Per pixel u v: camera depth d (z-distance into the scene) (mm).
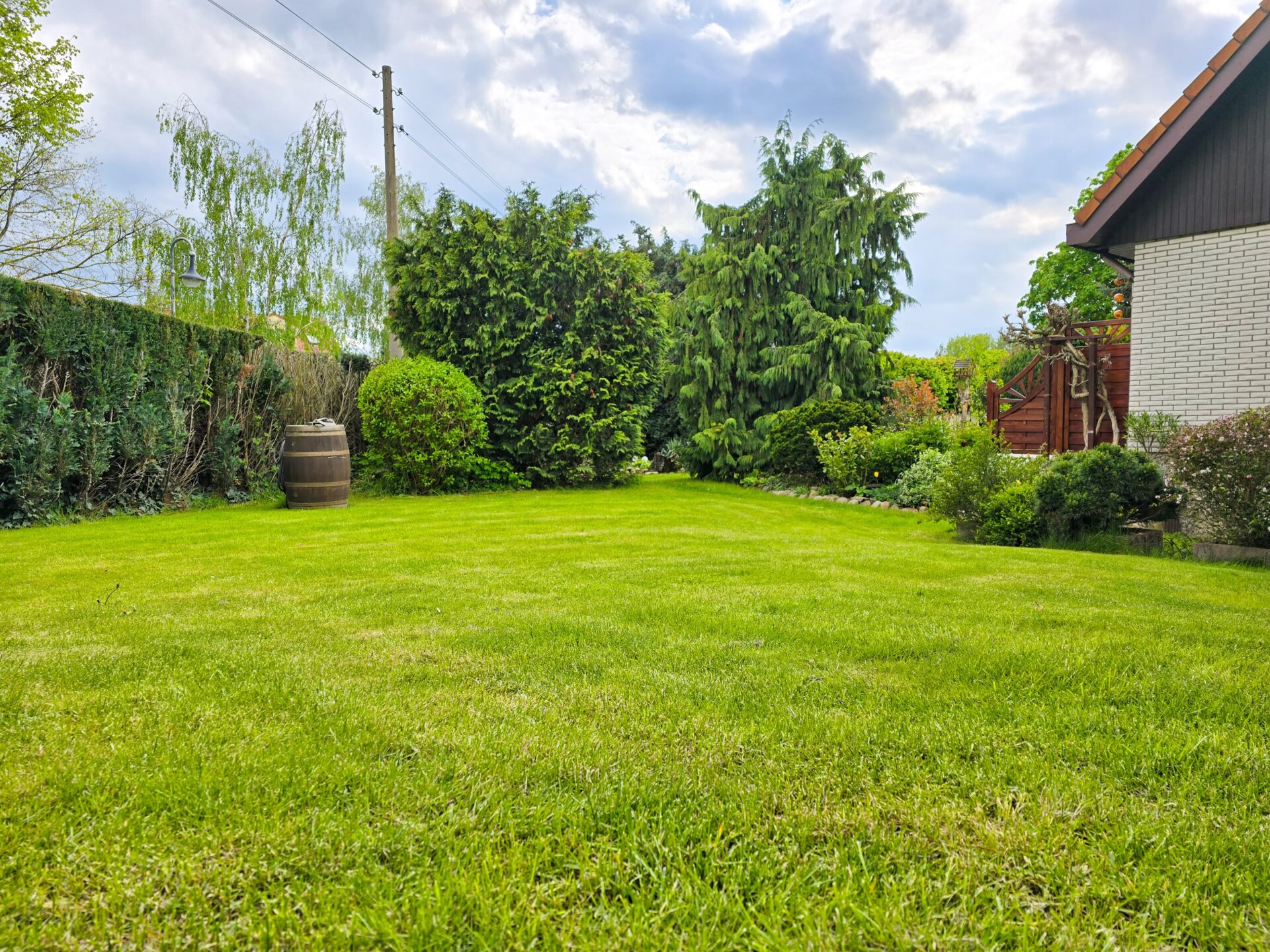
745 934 1384
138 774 1933
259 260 20266
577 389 14016
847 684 2705
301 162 20438
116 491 9031
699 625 3594
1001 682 2723
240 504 10680
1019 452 13438
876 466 12922
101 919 1396
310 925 1396
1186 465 6945
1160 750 2133
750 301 16469
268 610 3973
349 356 15070
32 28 14461
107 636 3367
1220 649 3168
